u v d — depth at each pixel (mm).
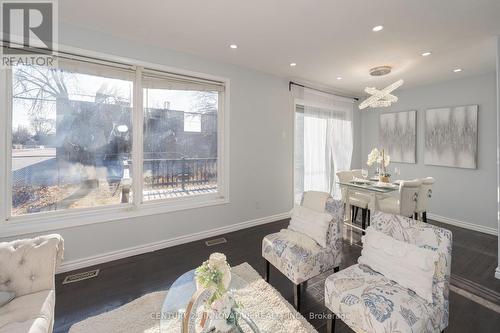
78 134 2521
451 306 1924
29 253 1485
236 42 2744
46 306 1325
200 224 3297
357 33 2484
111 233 2654
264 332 1491
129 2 2008
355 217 4125
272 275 2387
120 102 2725
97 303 1932
